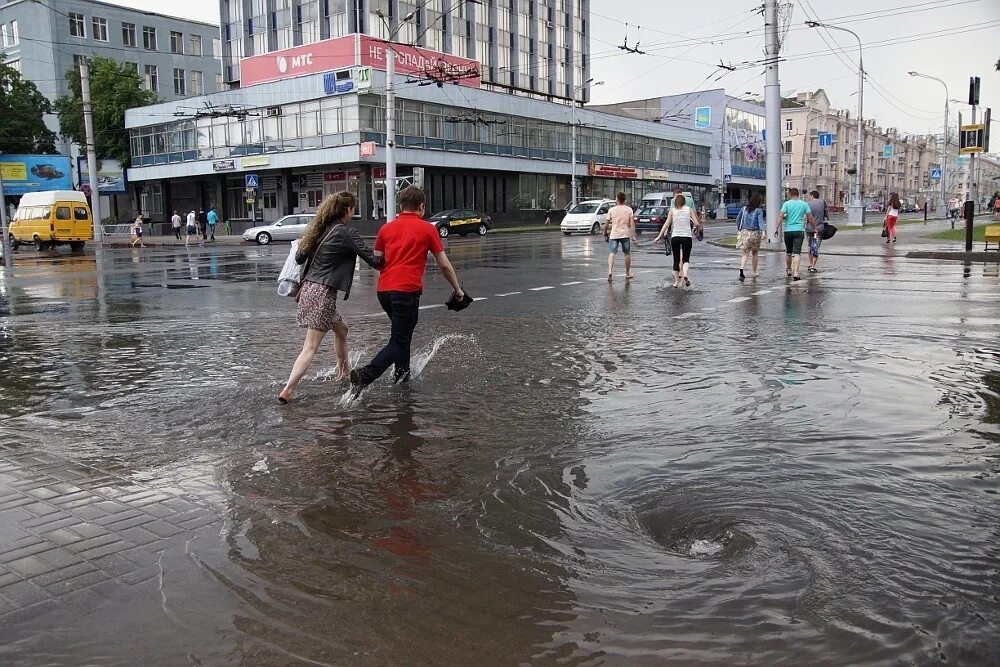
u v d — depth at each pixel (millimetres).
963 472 4184
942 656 2482
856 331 9133
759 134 92750
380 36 56781
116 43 68875
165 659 2545
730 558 3213
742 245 15586
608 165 68000
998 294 12906
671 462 4438
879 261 20828
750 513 3660
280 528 3578
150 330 10133
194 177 57250
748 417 5363
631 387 6355
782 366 7105
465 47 64562
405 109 49344
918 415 5348
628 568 3156
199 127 55000
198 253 32312
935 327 9375
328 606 2869
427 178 53281
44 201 36188
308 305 6137
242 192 55656
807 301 12148
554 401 5918
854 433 4934
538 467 4395
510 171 58344
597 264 20766
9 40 67500
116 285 17375
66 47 65750
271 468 4426
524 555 3281
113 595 2965
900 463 4344
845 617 2725
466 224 44406
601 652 2559
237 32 61625
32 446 4926
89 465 4520
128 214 63156
